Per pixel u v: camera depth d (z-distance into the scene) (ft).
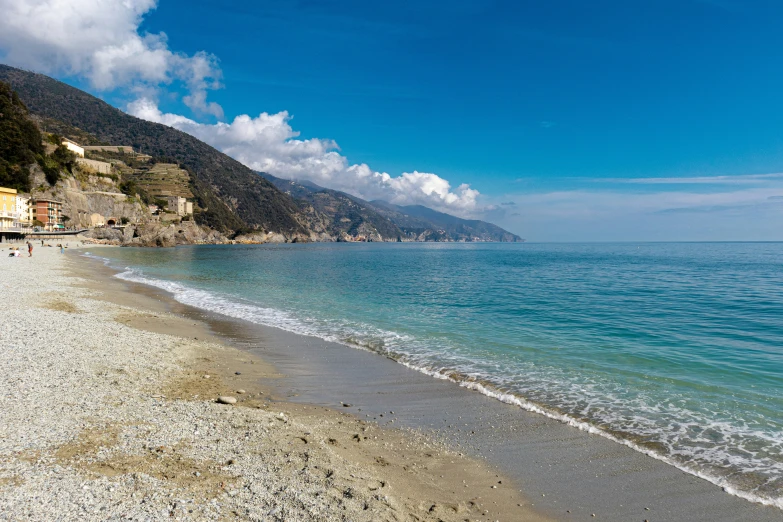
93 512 17.29
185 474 20.95
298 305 88.22
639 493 22.40
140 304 82.17
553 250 541.75
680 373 42.91
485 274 173.37
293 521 17.71
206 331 61.31
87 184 476.54
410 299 97.81
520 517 20.13
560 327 66.18
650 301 93.86
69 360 39.24
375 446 26.94
